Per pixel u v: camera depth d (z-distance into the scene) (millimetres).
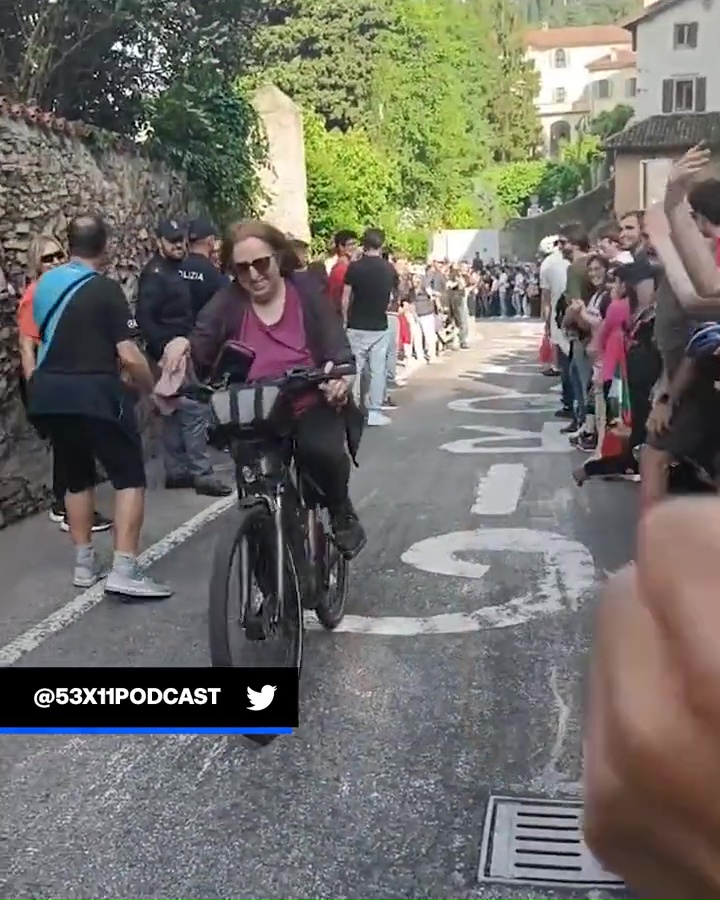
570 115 107438
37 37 12016
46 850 3371
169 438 8656
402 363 19344
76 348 5680
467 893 3068
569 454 10141
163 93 12758
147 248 10805
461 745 4008
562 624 5305
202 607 5699
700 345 4035
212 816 3561
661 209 4398
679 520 853
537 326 31922
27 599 5918
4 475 7652
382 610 5570
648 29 46250
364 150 27078
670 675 813
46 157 8547
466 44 62156
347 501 5043
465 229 50000
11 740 4184
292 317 4637
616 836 859
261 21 14055
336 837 3400
